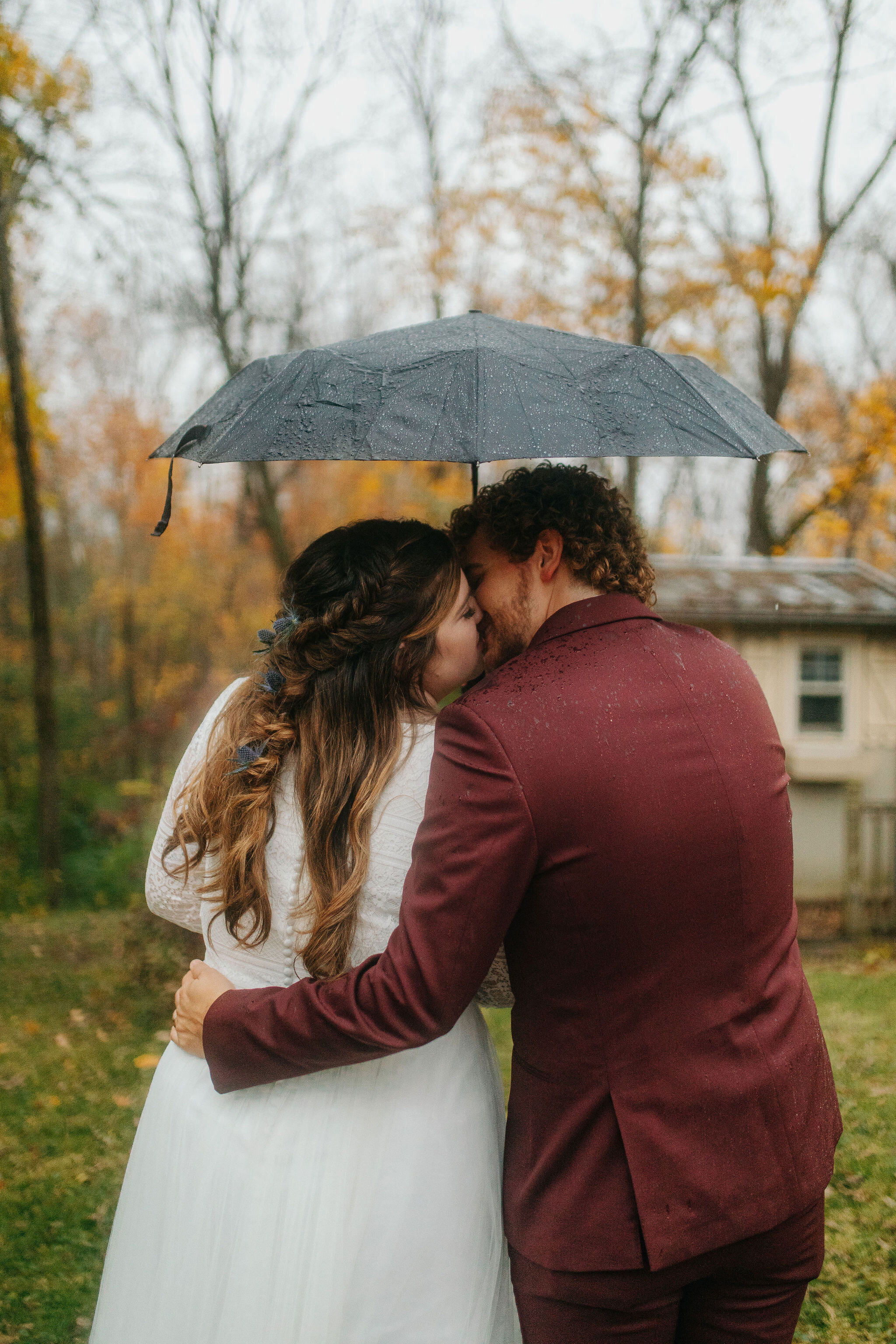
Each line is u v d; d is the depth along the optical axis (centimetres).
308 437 129
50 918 868
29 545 943
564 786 116
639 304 1148
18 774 1252
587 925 117
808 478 1321
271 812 138
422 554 141
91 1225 304
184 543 1950
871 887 856
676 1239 116
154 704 1741
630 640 131
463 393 129
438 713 143
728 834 121
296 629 141
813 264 1145
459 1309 134
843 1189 315
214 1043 131
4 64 768
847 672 986
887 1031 495
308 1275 129
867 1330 246
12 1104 402
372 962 125
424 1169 134
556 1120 122
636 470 1072
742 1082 120
